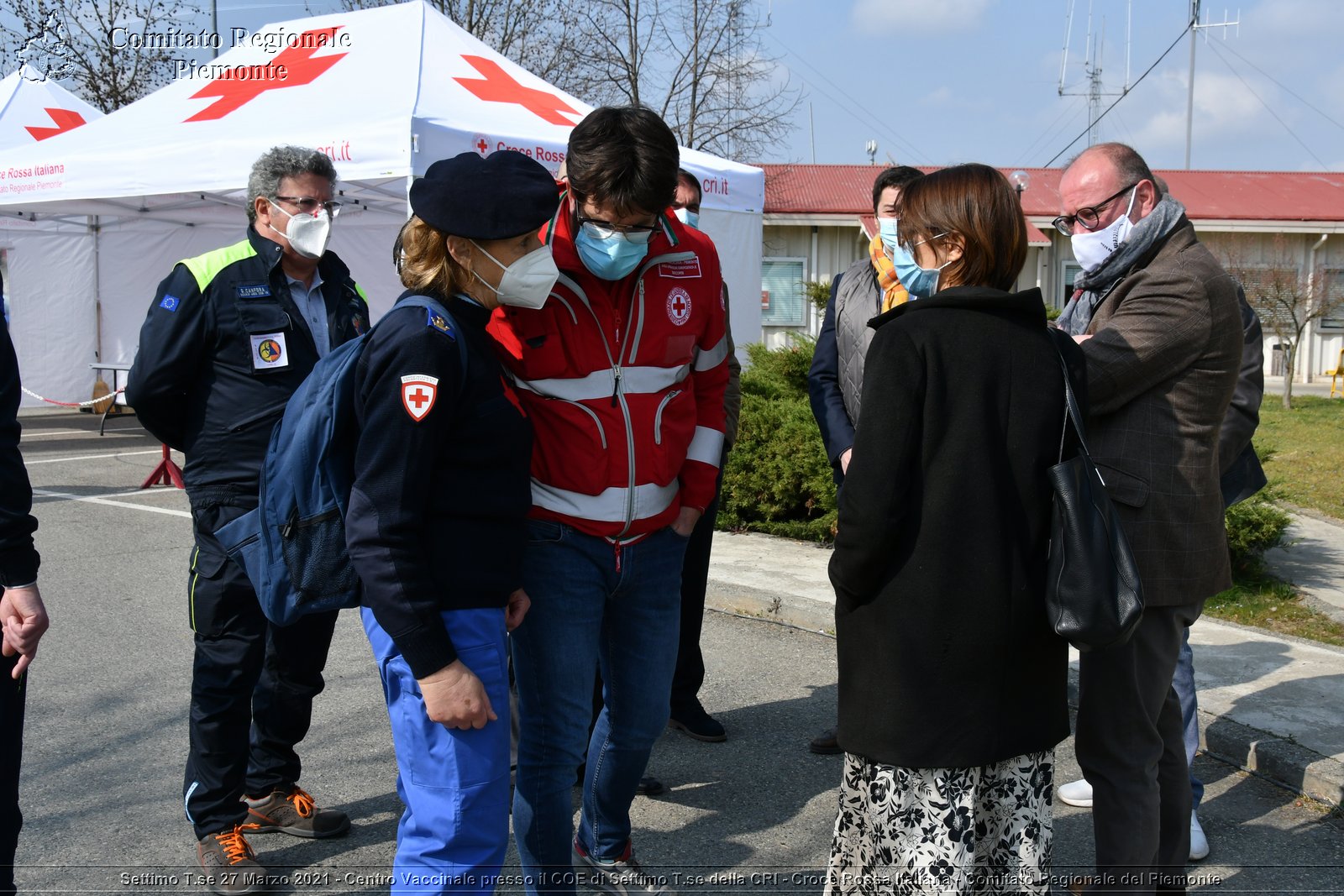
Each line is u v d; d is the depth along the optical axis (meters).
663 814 3.41
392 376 1.94
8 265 13.02
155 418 2.91
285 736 3.21
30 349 13.39
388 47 8.73
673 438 2.55
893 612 2.08
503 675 2.10
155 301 2.88
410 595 1.93
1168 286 2.47
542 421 2.41
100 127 9.82
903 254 2.33
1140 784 2.52
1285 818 3.40
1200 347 2.47
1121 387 2.49
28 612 2.10
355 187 10.08
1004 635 2.05
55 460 10.57
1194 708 3.23
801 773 3.71
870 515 2.02
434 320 1.99
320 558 2.07
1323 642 5.05
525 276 2.09
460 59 8.81
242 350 2.88
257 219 2.96
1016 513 2.07
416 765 2.06
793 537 7.11
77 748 3.83
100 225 13.57
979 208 2.11
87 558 6.70
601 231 2.27
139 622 5.38
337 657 4.94
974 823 2.13
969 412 2.04
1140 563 2.49
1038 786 2.17
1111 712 2.53
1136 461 2.51
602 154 2.18
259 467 2.86
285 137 7.84
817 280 22.34
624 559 2.50
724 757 3.84
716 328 2.69
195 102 9.38
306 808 3.23
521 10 18.59
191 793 2.92
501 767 2.10
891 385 2.04
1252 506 5.92
